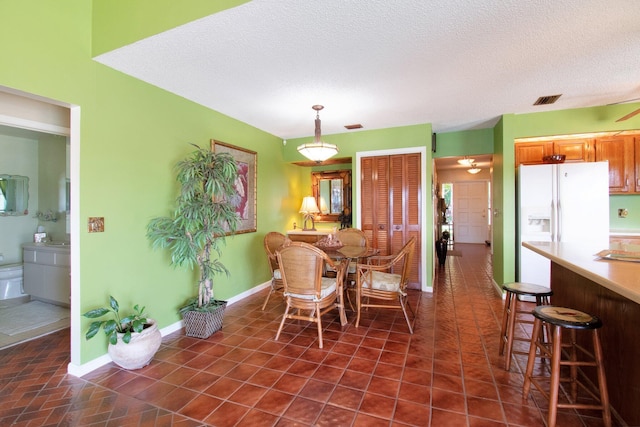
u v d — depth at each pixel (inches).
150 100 106.3
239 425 64.2
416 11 67.0
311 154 133.3
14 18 72.3
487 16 69.0
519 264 147.9
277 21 70.6
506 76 102.0
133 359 84.7
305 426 63.6
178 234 104.7
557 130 141.2
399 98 123.0
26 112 97.0
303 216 215.9
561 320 59.3
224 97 120.3
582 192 135.5
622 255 71.1
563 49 84.0
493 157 172.6
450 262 241.4
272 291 133.4
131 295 99.8
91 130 88.4
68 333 113.7
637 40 79.4
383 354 94.4
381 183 172.6
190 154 122.1
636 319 59.1
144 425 64.7
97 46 86.7
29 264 152.2
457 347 98.6
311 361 90.8
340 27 73.0
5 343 105.3
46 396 75.2
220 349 99.4
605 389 60.3
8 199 160.7
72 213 86.0
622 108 132.9
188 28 73.6
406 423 63.9
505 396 73.0
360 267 115.1
